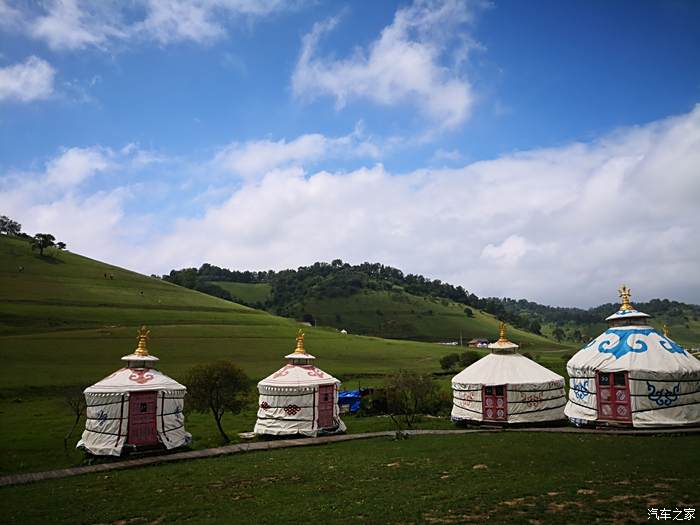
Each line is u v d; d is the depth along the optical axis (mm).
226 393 26062
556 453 16609
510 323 193625
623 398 21531
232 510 12070
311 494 13109
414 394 31906
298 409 24875
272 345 80875
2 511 12812
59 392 43000
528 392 25219
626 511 10164
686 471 13133
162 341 74312
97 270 124438
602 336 23953
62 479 16484
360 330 148750
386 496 12391
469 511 10773
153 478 15977
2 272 103750
